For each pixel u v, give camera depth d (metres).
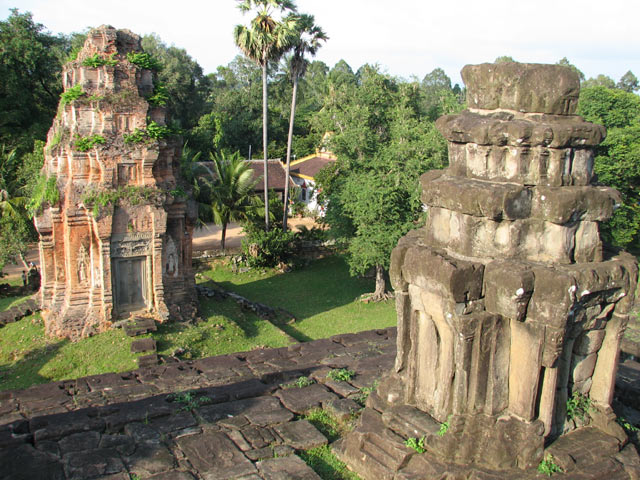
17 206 29.12
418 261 7.48
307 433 8.34
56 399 10.48
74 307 19.25
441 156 27.34
